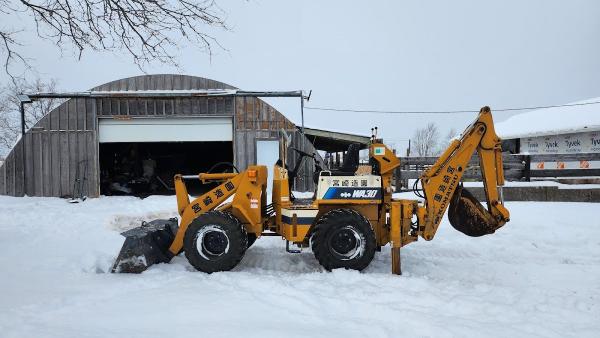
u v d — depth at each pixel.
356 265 4.69
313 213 4.98
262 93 14.77
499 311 3.53
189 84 15.16
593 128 18.48
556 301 3.86
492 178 5.04
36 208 11.34
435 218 4.89
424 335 3.00
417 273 4.92
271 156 14.85
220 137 15.10
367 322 3.21
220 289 4.02
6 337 2.84
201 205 5.14
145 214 10.02
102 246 6.12
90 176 14.52
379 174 5.06
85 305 3.57
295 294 3.84
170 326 3.07
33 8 5.82
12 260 5.22
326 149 20.97
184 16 6.02
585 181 11.29
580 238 6.54
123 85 14.94
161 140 14.95
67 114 14.54
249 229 5.12
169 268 4.90
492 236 6.73
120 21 6.05
